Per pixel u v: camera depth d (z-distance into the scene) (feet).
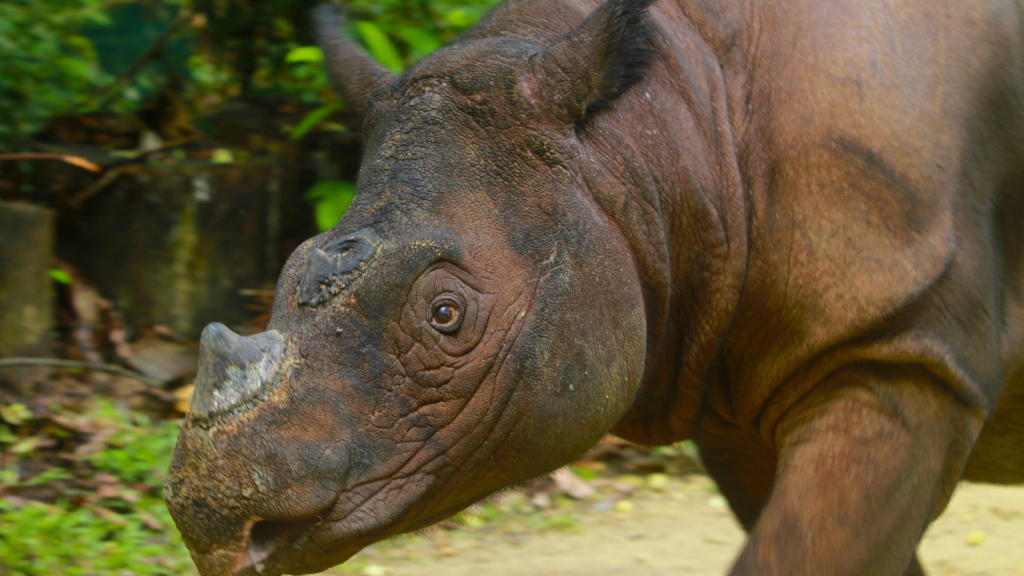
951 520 45.39
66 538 34.55
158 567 33.88
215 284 51.11
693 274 24.03
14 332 45.16
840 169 22.56
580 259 21.06
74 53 61.36
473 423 20.26
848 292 22.27
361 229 19.95
